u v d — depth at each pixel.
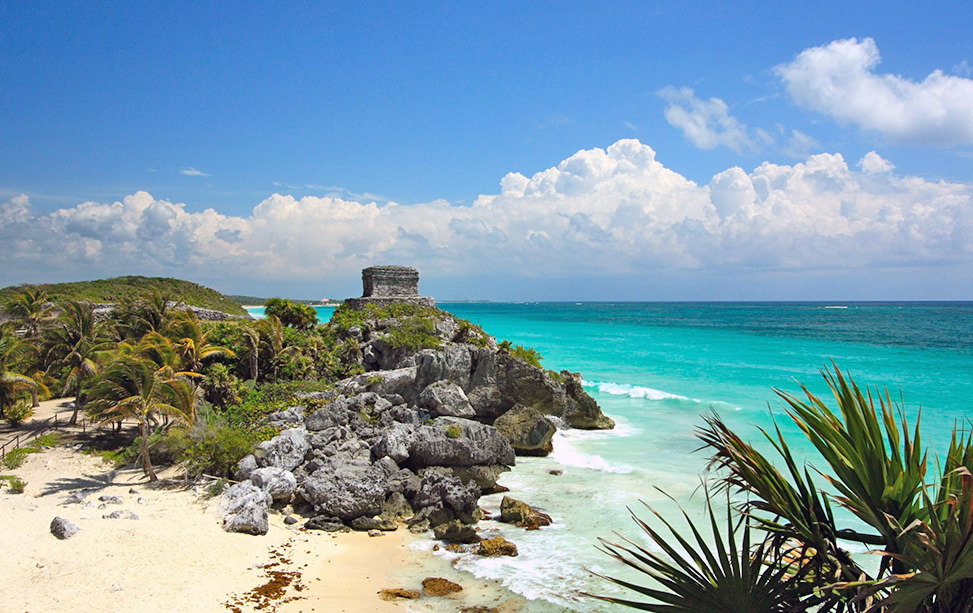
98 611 15.21
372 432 29.84
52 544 18.62
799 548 7.55
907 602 5.56
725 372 56.72
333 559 19.36
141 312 43.47
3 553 17.75
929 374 52.34
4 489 23.70
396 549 20.27
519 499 25.12
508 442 29.69
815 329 114.62
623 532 21.50
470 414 35.94
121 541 19.20
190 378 37.53
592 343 89.50
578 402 38.31
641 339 96.25
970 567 5.21
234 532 20.70
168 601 15.98
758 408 40.88
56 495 23.41
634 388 48.22
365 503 22.84
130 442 32.06
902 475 5.87
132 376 25.53
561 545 20.44
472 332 50.72
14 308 43.44
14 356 37.97
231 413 34.72
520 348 43.34
